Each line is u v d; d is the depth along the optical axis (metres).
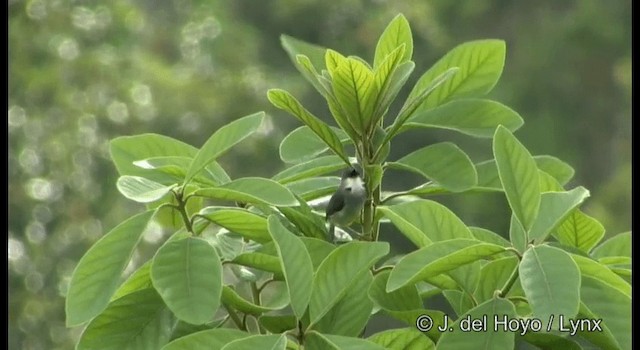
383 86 3.36
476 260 3.15
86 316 3.11
